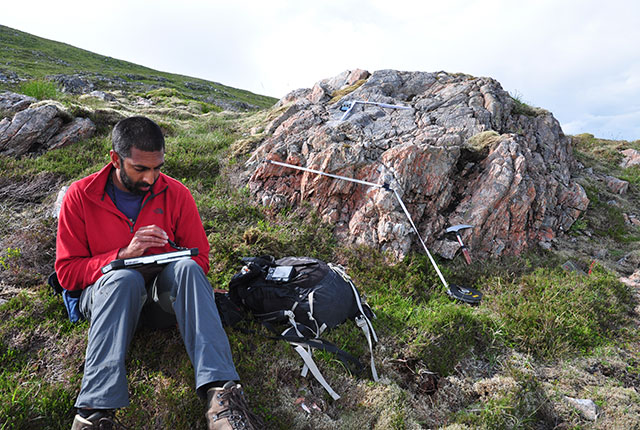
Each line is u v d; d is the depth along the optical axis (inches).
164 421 85.7
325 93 333.7
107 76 1300.4
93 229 96.4
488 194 208.1
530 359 133.6
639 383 131.6
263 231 181.5
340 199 207.2
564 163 291.6
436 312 142.2
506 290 167.5
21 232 157.6
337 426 93.9
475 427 101.7
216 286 139.7
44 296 121.0
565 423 110.0
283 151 230.5
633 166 377.4
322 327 117.5
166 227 103.4
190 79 1878.7
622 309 170.6
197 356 80.7
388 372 115.3
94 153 250.8
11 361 99.6
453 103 287.6
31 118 250.7
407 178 203.0
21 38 1737.2
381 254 178.2
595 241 245.3
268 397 96.2
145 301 95.6
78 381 93.0
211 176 245.0
